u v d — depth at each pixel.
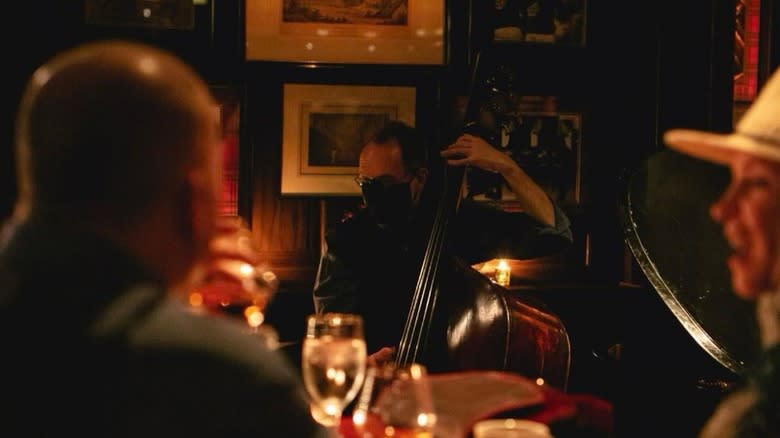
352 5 3.74
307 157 3.76
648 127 3.97
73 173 1.14
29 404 1.09
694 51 3.95
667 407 3.27
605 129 3.96
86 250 1.12
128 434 1.09
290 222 3.77
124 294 1.12
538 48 3.88
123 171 1.15
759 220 1.16
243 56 3.69
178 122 1.17
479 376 1.60
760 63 4.05
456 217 3.19
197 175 1.20
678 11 3.93
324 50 3.74
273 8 3.70
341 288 3.08
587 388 3.83
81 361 1.09
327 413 1.80
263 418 1.14
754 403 1.08
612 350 3.60
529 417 1.47
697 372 3.57
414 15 3.78
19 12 3.55
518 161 3.89
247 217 3.74
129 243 1.15
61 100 1.15
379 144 3.07
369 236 3.09
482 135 3.01
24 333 1.10
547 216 3.12
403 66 3.78
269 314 3.69
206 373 1.11
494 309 2.76
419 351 2.79
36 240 1.13
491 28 3.06
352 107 3.77
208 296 1.89
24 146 1.17
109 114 1.15
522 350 2.73
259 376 1.15
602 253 3.99
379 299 3.06
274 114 3.73
